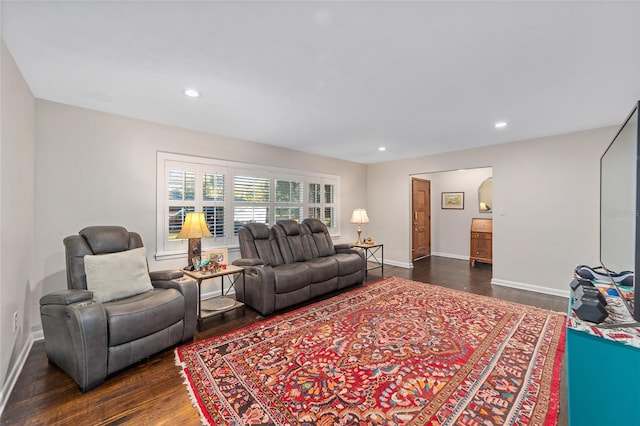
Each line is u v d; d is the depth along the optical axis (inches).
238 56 73.1
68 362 74.5
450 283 172.7
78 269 90.4
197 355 88.4
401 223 223.5
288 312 125.7
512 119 123.4
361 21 59.1
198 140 142.1
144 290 96.3
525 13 56.3
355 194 236.8
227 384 73.7
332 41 66.5
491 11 55.7
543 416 61.9
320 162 207.2
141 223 124.3
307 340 97.8
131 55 72.6
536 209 155.9
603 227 80.4
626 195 54.4
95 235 97.5
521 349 90.5
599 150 136.9
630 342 38.6
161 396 69.4
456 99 101.0
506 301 138.0
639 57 72.4
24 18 57.5
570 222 145.6
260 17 57.8
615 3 53.1
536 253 156.0
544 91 94.1
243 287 133.2
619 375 39.4
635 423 38.4
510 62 75.7
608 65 76.7
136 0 52.6
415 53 71.6
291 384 73.7
